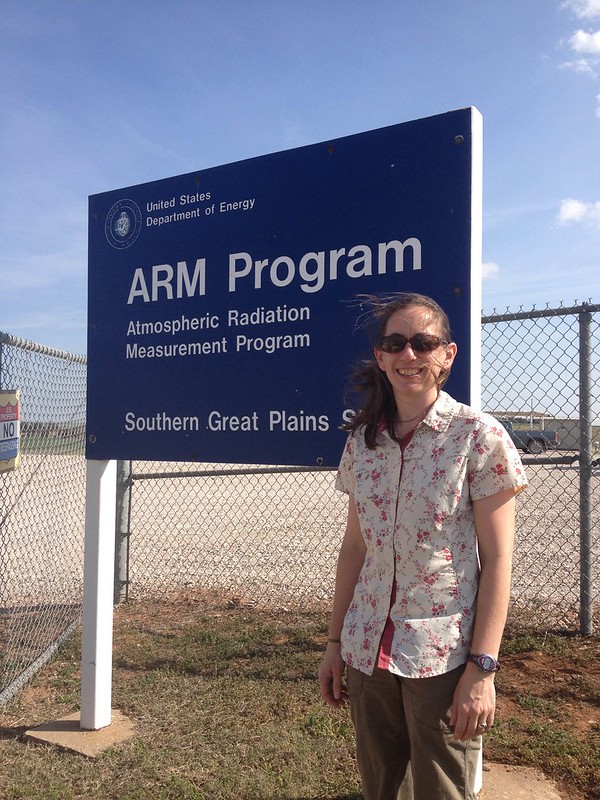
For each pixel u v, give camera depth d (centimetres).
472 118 262
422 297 205
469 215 261
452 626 187
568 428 480
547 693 365
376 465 200
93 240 371
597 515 886
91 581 344
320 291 298
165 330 344
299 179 305
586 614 438
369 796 206
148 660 432
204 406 330
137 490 1278
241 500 1145
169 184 346
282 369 308
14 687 386
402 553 191
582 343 439
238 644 455
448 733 186
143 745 322
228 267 326
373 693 198
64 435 523
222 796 280
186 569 662
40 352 443
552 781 288
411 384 194
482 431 188
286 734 326
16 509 767
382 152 283
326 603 545
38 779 297
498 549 185
